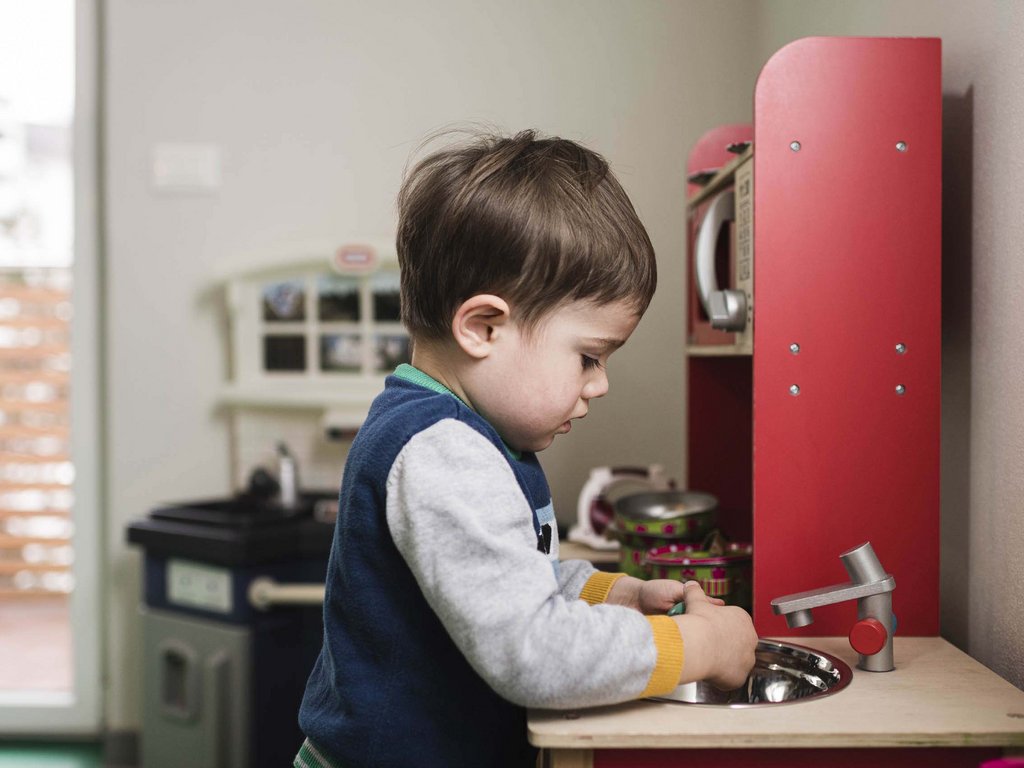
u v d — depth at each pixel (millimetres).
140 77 2234
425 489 715
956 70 1099
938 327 1005
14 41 2717
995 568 1004
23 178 2854
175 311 2248
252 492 2086
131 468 2266
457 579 690
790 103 1004
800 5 1771
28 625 3451
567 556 1545
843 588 888
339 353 2174
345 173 2201
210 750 1841
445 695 768
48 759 2299
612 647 709
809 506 1008
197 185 2229
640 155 2129
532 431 815
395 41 2184
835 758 754
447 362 821
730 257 1348
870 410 1006
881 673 877
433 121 2178
